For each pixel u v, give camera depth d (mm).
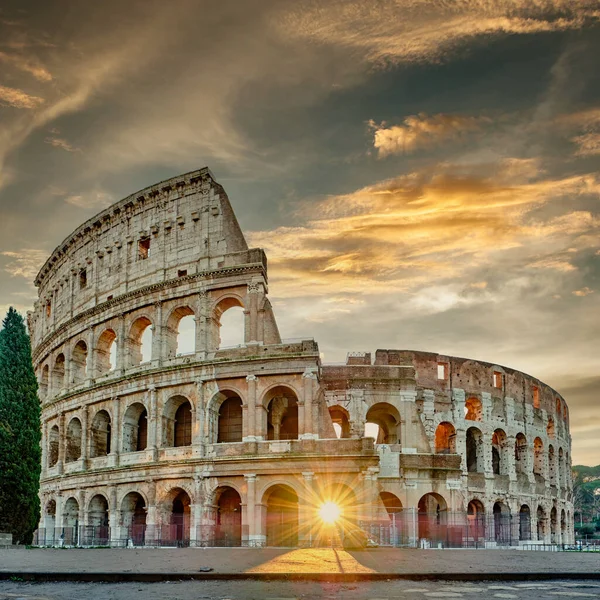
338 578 38938
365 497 80000
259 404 84750
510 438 117062
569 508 140375
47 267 119438
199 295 91062
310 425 82750
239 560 49656
